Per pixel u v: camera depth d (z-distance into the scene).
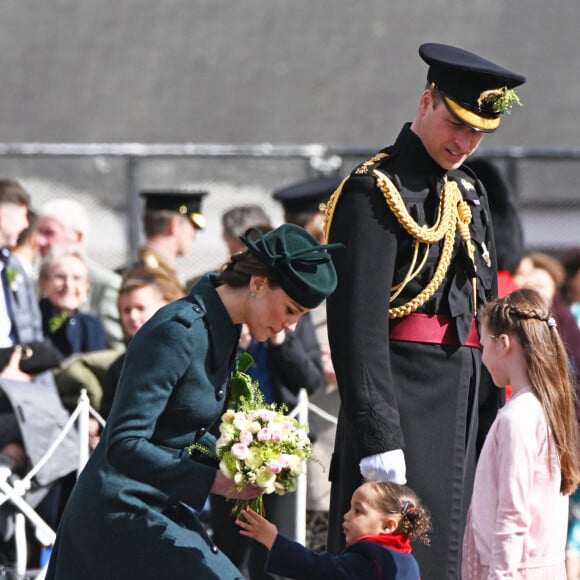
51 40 65.69
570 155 37.50
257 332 15.87
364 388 17.48
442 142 18.17
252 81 64.25
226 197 38.22
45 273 29.73
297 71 64.69
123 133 62.91
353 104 63.53
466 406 18.39
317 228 30.48
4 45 65.38
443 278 18.30
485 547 17.11
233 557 23.48
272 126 62.91
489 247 19.31
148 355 15.41
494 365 17.78
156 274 26.75
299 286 15.41
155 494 15.71
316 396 25.56
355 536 17.23
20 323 27.53
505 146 62.97
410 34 66.25
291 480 15.75
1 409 23.59
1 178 29.50
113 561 15.55
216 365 15.71
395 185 18.16
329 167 37.41
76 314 29.86
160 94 64.00
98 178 38.62
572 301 34.66
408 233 18.06
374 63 65.00
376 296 17.73
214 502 23.48
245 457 15.43
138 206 37.44
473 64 17.94
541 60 65.31
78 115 63.53
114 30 66.06
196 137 62.69
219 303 15.81
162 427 15.69
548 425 17.23
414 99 64.00
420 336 18.19
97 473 15.84
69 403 25.14
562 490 17.42
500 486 16.98
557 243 38.97
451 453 18.17
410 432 18.03
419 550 17.81
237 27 66.19
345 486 18.27
